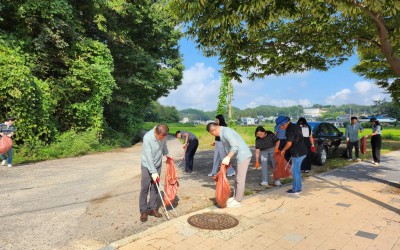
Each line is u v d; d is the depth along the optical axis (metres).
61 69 15.17
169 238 4.39
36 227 4.92
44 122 13.47
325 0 5.15
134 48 21.62
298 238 4.46
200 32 6.71
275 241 4.35
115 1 17.45
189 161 9.84
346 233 4.66
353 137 12.53
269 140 7.93
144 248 4.07
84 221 5.22
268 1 4.90
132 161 12.71
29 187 7.65
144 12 20.88
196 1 5.23
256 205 6.07
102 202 6.37
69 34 14.88
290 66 10.12
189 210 5.84
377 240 4.42
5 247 4.17
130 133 24.45
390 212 5.67
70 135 14.87
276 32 8.91
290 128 7.00
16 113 12.23
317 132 11.66
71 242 4.36
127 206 6.09
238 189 6.01
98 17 16.95
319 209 5.82
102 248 4.07
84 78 15.25
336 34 8.48
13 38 13.27
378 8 5.01
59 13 14.11
